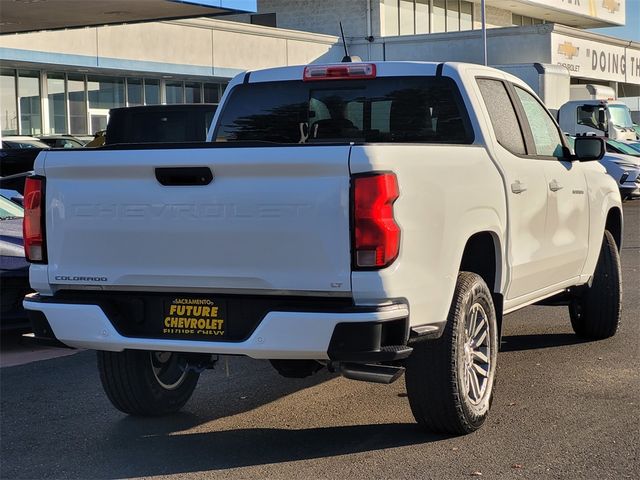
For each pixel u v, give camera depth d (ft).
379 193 14.89
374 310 14.99
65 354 26.66
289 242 15.28
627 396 20.76
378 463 16.58
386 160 15.12
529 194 20.44
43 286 17.07
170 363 19.92
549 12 182.09
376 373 15.83
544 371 23.21
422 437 17.99
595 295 26.00
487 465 16.34
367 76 21.06
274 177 15.31
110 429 19.22
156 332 16.44
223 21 111.04
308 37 125.80
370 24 141.79
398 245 15.16
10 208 31.50
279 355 15.40
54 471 16.70
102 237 16.48
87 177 16.49
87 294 16.90
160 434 18.81
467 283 17.56
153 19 70.38
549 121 23.73
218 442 18.17
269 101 22.06
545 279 21.98
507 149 20.30
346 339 14.99
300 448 17.62
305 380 23.03
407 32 150.10
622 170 73.20
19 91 94.63
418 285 15.72
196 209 15.78
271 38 119.03
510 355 25.12
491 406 20.01
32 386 22.85
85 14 67.51
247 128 22.27
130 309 16.75
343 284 15.03
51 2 61.72
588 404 20.13
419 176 15.85
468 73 20.47
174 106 43.11
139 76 106.32
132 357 19.01
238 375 23.63
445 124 20.34
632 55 165.78
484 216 18.16
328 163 14.97
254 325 15.72
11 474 16.56
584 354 25.05
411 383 17.16
